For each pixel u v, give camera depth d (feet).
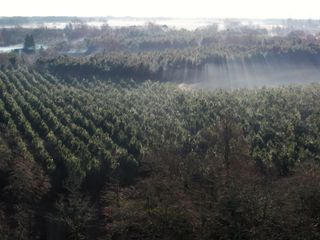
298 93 247.70
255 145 174.70
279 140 176.86
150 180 124.77
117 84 302.45
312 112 211.00
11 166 147.33
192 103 230.89
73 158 155.22
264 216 104.17
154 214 110.11
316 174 121.60
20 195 138.62
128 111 218.18
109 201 137.28
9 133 174.29
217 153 155.94
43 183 143.54
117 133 188.96
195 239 104.06
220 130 174.91
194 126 199.21
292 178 122.21
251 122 198.80
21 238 120.57
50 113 201.26
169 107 228.43
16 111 199.93
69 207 136.05
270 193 110.63
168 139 180.65
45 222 133.39
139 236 113.50
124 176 158.71
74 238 129.18
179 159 145.59
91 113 211.00
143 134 189.06
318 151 165.37
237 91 267.39
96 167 155.02
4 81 270.46
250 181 118.11
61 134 182.80
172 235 105.91
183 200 113.39
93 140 177.17
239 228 101.96
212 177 128.57
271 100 232.94
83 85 292.81
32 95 233.14
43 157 158.20
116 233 124.16
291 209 105.29
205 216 105.70
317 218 104.83
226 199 107.86
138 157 169.48
